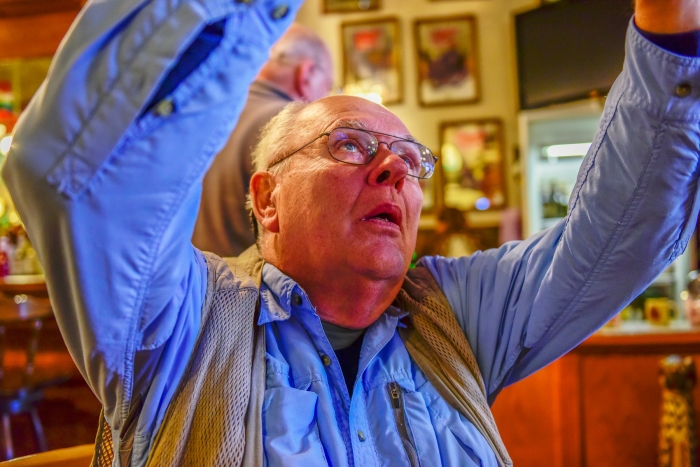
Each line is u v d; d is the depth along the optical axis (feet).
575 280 3.06
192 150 2.14
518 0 12.32
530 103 5.49
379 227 3.01
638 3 2.56
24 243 9.79
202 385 2.68
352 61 12.67
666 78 2.53
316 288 3.12
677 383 6.97
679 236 2.92
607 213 2.87
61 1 9.18
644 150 2.70
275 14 2.16
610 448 7.57
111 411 2.61
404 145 3.24
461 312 3.47
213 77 2.11
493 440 3.07
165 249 2.30
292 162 3.17
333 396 2.94
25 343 8.95
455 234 10.62
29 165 1.98
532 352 3.41
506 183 12.42
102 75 1.99
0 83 10.30
